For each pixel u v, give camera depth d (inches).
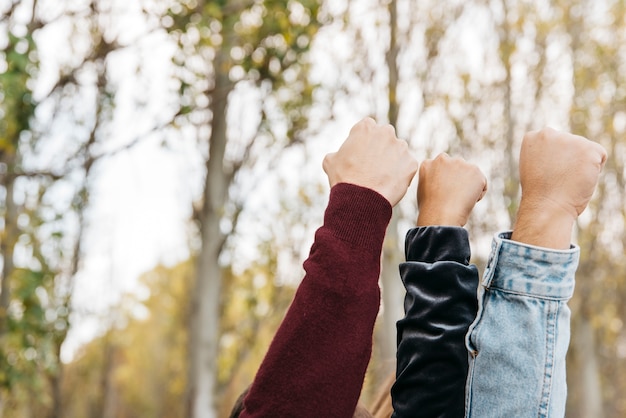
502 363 43.5
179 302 629.0
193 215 398.6
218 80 357.4
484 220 479.5
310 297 41.9
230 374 451.2
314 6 287.9
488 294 45.3
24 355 290.0
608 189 671.8
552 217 45.3
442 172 51.3
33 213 302.5
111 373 794.8
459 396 44.8
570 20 588.1
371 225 43.6
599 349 844.0
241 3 269.0
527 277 44.2
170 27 248.4
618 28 600.1
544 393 42.9
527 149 47.1
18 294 281.4
